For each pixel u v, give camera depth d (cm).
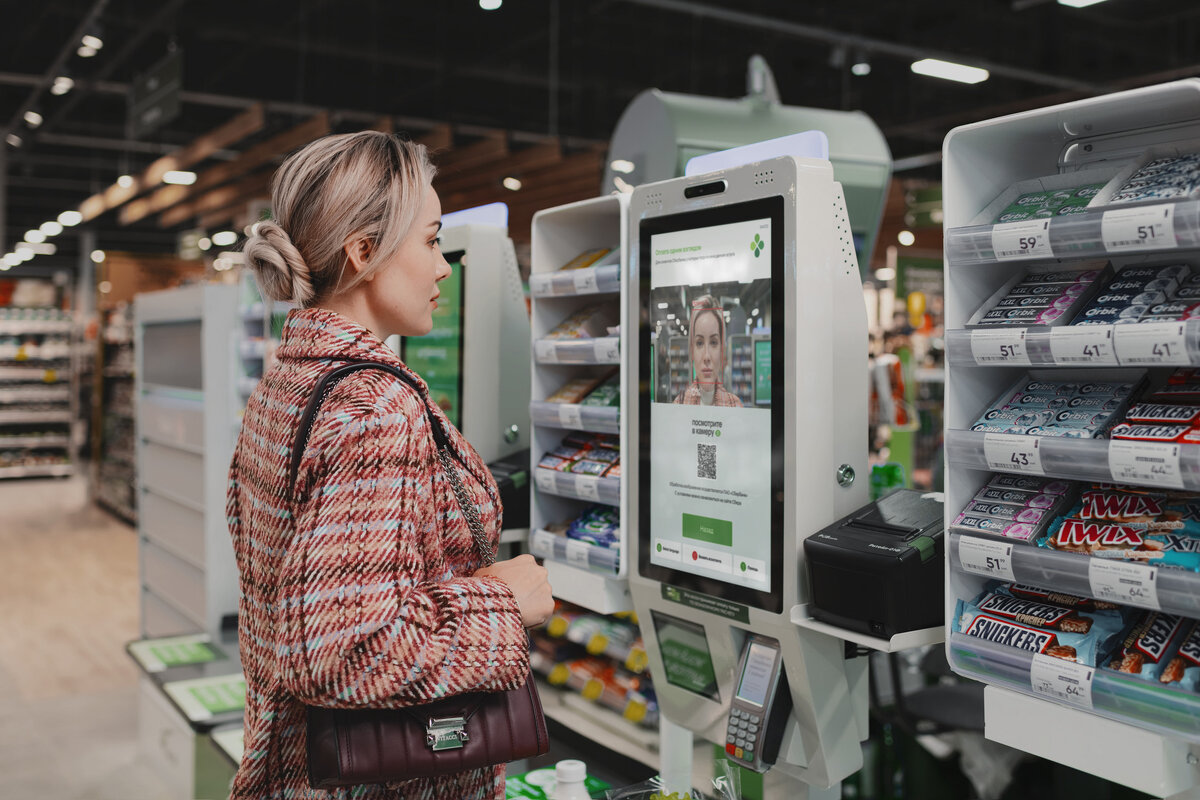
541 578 135
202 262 1430
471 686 118
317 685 110
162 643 472
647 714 243
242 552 134
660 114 351
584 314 245
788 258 174
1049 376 159
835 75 1270
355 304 133
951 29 1116
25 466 1677
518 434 286
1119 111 143
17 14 1108
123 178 1297
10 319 1700
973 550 149
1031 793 283
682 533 199
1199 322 124
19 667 593
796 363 174
